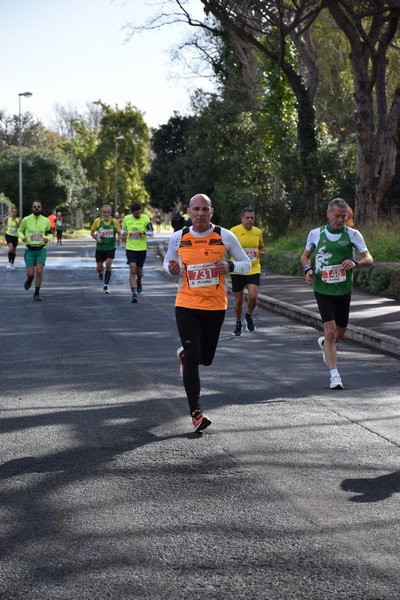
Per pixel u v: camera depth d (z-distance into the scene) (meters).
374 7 33.53
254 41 36.97
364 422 8.39
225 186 52.53
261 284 25.69
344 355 13.05
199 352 8.16
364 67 34.56
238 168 53.69
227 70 51.59
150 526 5.40
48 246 58.25
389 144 35.34
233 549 5.00
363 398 9.67
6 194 88.12
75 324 16.78
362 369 11.75
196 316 8.30
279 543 5.09
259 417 8.62
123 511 5.70
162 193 81.56
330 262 10.46
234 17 35.97
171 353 13.11
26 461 6.99
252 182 53.50
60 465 6.86
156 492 6.12
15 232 33.34
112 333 15.44
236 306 15.55
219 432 7.98
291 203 42.69
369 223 32.69
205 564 4.77
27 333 15.42
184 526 5.40
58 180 88.94
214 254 8.34
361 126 34.91
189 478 6.47
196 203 8.31
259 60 48.66
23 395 9.85
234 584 4.49
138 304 20.88
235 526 5.40
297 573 4.64
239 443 7.55
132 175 119.44
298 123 42.88
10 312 18.92
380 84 35.53
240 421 8.44
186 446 7.45
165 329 16.06
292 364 12.19
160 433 7.95
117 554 4.92
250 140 53.91
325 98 58.97
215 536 5.21
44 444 7.56
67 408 9.12
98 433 7.96
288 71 41.16
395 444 7.53
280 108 48.81
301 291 23.08
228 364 12.12
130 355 12.90
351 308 18.12
